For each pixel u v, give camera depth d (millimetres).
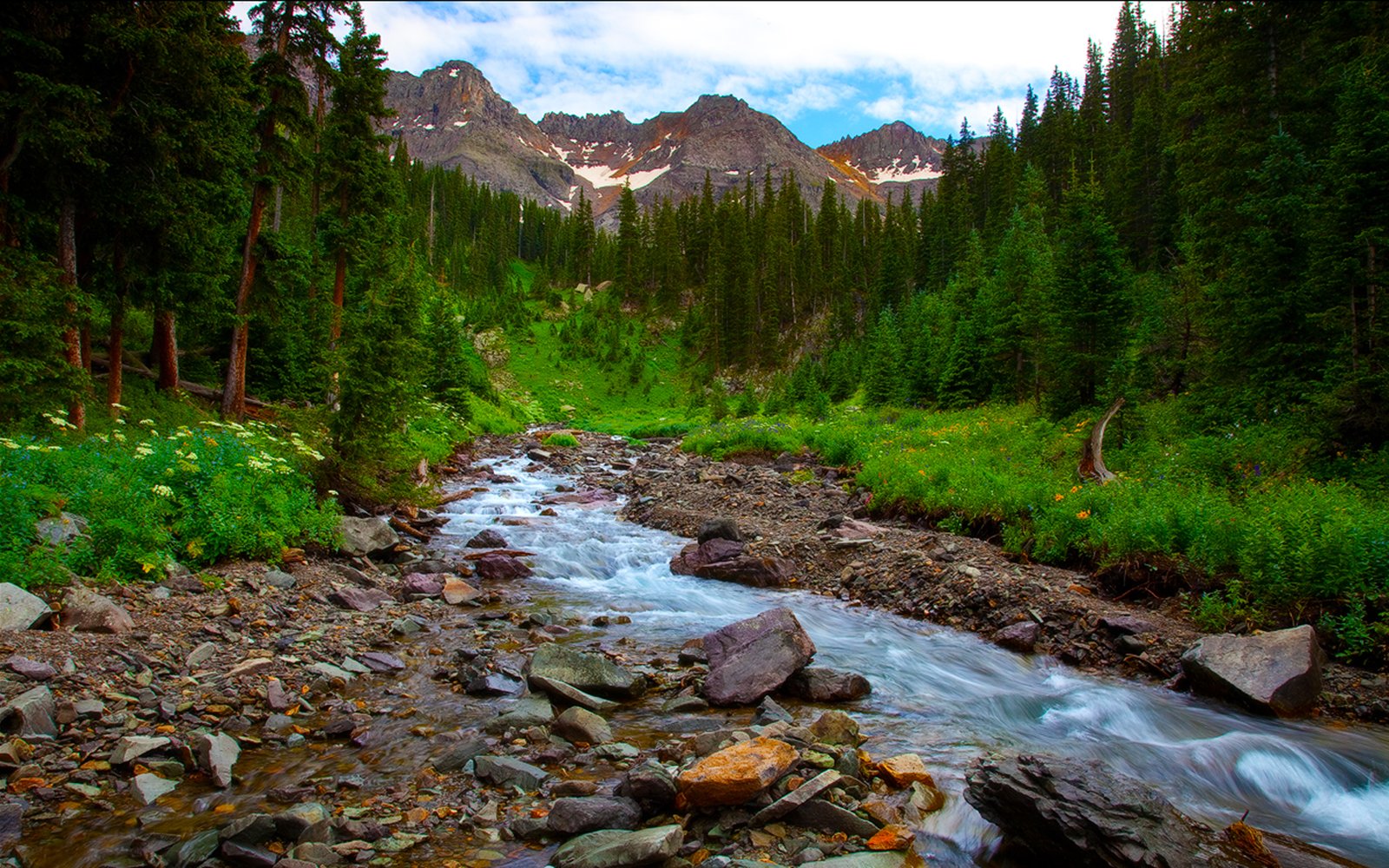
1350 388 11641
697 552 12547
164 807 4285
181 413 17906
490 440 34656
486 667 6930
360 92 25078
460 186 146750
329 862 3779
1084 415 20062
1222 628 7914
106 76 14562
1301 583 7688
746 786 4379
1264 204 15867
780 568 11617
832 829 4242
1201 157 26578
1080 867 3729
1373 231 12094
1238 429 14391
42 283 12227
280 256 19859
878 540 12672
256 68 18875
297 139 21297
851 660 7844
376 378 12422
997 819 4105
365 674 6730
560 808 4215
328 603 8617
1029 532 11516
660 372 96500
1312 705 6453
